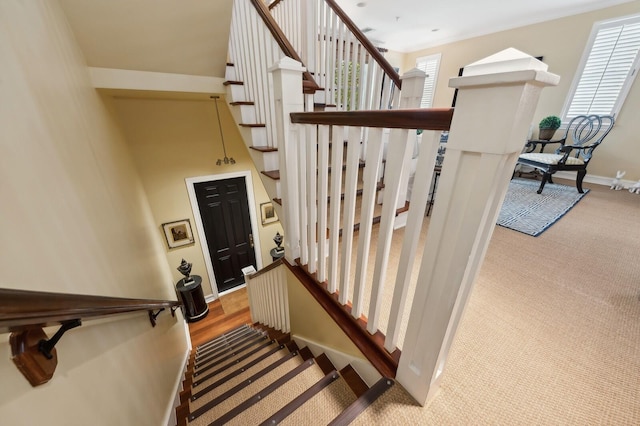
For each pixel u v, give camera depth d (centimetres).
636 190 306
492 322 119
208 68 210
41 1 112
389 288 147
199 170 339
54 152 100
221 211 377
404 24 439
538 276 149
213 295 402
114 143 211
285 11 269
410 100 188
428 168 68
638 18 315
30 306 50
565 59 379
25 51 92
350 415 87
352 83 241
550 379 95
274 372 155
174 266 359
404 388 94
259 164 203
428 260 73
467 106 54
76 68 149
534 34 405
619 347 105
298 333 196
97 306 79
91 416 80
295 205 157
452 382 96
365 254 105
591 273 151
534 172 403
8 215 65
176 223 342
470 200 60
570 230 204
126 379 112
